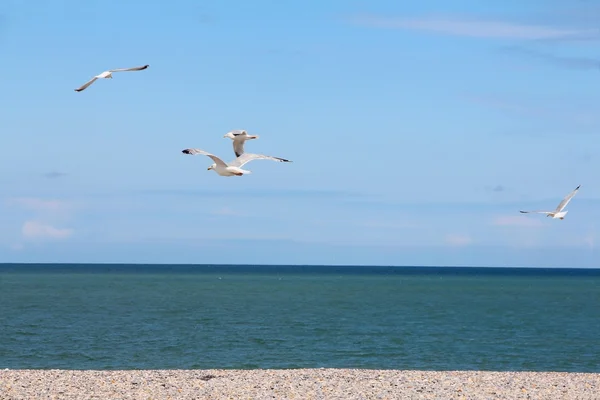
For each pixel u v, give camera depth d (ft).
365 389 103.04
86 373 116.78
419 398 97.66
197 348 172.76
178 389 101.71
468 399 97.76
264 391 100.94
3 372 116.06
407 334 209.77
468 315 294.66
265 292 497.05
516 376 116.88
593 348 180.86
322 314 288.30
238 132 74.49
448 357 162.09
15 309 302.04
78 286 565.94
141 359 154.40
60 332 205.77
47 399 94.58
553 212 103.45
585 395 101.71
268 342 185.98
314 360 155.22
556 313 312.50
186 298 406.41
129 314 278.67
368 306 347.15
